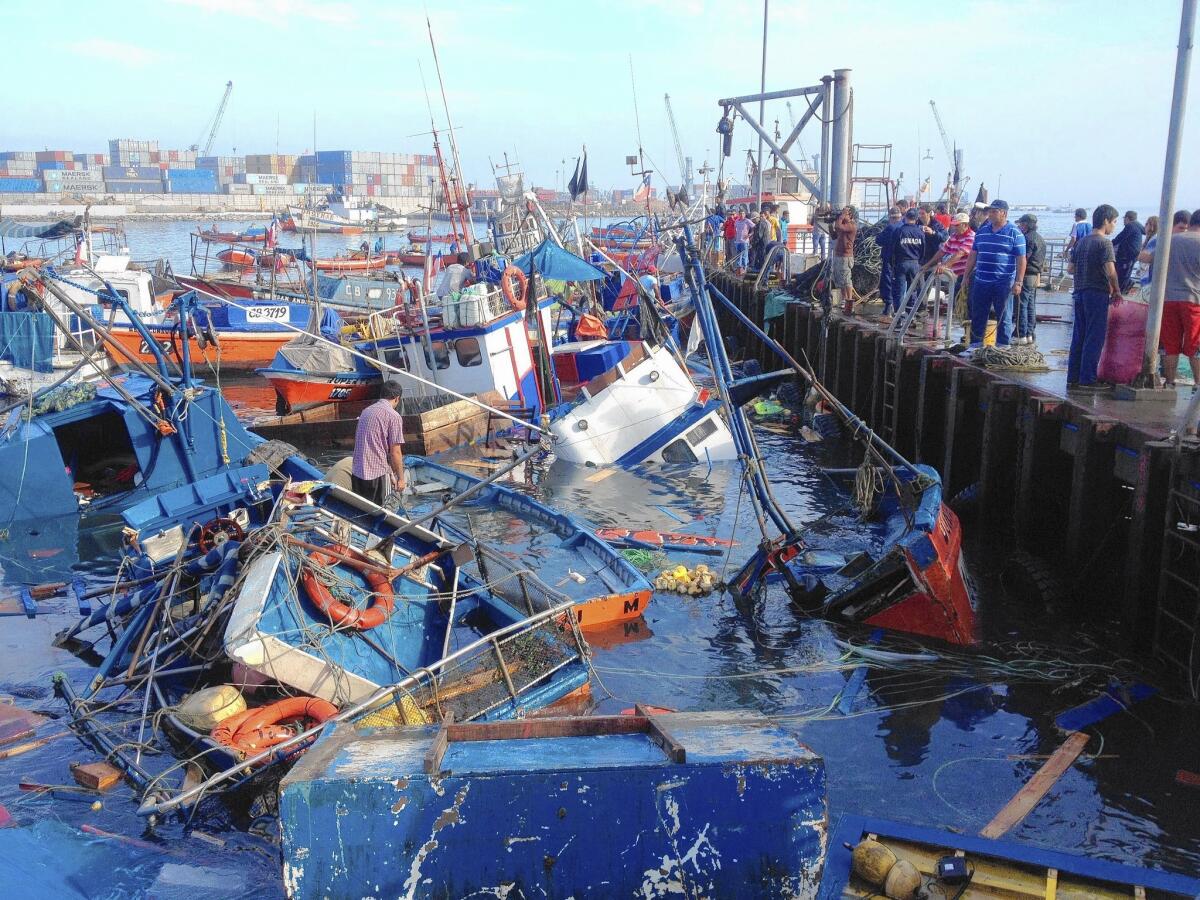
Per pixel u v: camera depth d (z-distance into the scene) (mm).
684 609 9914
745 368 23844
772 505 10391
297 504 8453
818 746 7379
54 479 13227
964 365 13055
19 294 18344
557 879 4070
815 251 28438
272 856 5844
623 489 14539
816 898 4141
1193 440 8266
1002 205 12953
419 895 4059
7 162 161250
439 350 17516
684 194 33844
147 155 180500
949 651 8938
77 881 5230
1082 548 9758
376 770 4043
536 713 7367
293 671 6887
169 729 6984
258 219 119562
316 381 18250
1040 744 7363
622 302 25797
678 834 4059
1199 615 7820
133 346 22453
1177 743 7277
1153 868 5840
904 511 11055
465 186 25281
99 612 9039
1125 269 15164
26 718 7512
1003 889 4891
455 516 12406
